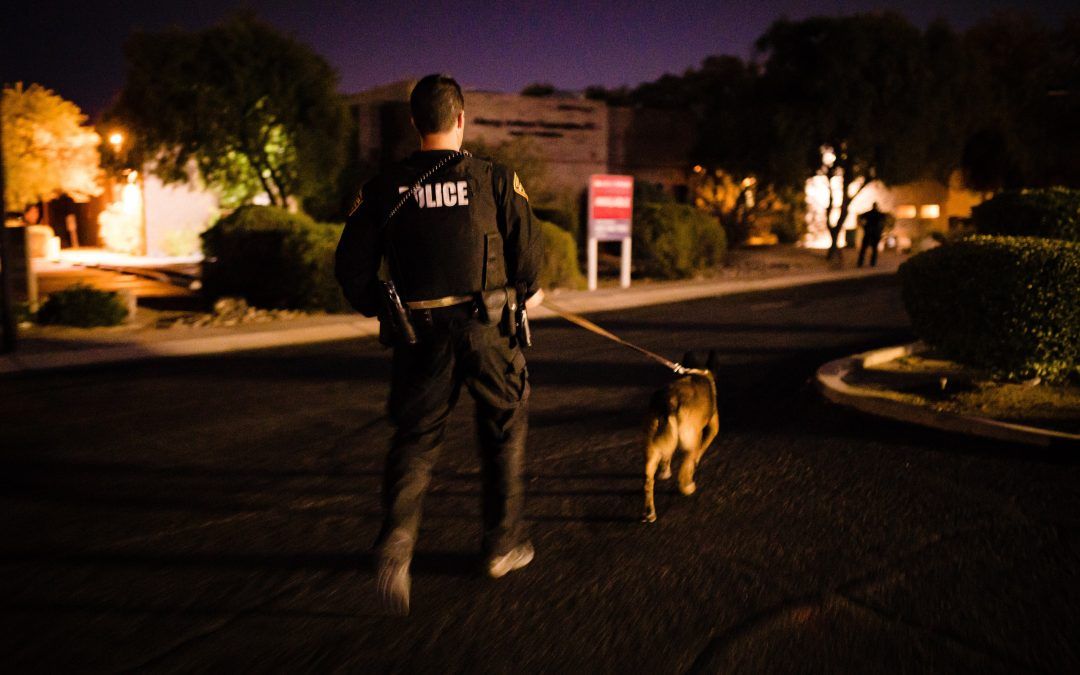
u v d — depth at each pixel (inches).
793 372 350.9
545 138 1047.0
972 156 1178.0
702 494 193.9
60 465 217.0
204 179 754.8
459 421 262.1
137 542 164.2
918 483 202.5
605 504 187.0
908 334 463.8
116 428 256.2
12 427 257.4
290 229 563.2
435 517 177.5
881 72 920.9
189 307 569.0
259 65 703.7
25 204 791.1
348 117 771.4
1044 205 369.7
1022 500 190.7
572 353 398.0
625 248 726.5
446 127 131.0
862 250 961.5
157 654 120.7
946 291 290.8
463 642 124.9
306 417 271.1
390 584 118.5
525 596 140.4
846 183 972.6
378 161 976.3
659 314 559.2
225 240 570.3
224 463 218.8
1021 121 1273.4
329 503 187.5
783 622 132.2
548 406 285.4
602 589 143.4
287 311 536.1
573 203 985.5
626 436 245.9
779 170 960.3
